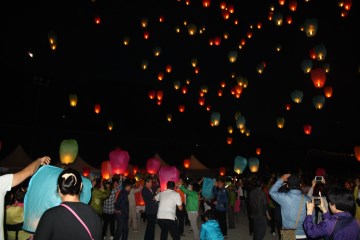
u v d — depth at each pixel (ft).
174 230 22.08
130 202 33.58
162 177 26.45
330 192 9.86
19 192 15.90
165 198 22.48
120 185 29.55
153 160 42.22
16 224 14.88
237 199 40.34
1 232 8.71
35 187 10.84
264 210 22.00
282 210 15.10
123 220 24.48
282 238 15.05
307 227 10.16
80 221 7.93
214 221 16.49
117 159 32.96
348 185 30.22
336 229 9.43
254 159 47.91
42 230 7.66
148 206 24.12
